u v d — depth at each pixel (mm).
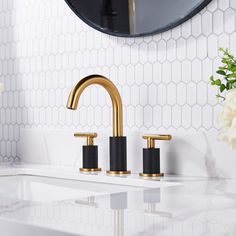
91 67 1593
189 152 1304
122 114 1381
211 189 999
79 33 1626
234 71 1069
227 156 1231
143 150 1301
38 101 1762
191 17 1330
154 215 676
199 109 1320
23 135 1787
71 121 1646
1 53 1908
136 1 1436
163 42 1402
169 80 1387
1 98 1905
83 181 1359
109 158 1400
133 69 1475
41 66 1752
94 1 1535
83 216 666
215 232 559
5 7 1889
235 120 964
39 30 1759
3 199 956
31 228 609
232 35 1264
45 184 1443
